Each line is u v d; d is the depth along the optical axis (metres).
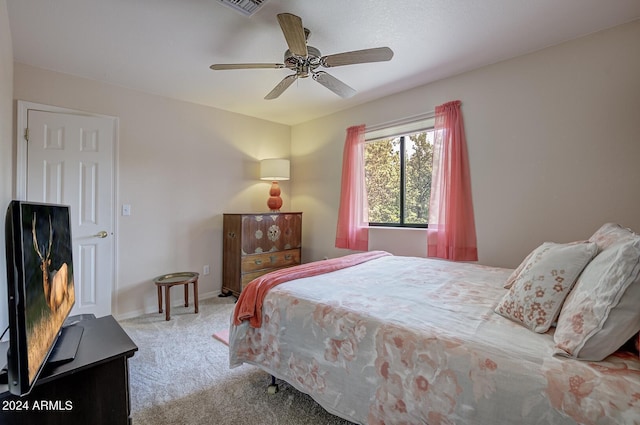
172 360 2.16
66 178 2.70
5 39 1.78
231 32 2.10
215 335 2.58
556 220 2.28
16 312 0.87
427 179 3.20
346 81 2.93
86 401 1.16
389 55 1.93
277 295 1.68
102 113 2.90
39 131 2.58
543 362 0.92
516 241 2.46
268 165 3.88
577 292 1.08
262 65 2.05
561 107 2.25
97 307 2.84
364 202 3.48
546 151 2.31
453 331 1.15
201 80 2.89
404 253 3.21
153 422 1.52
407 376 1.13
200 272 3.59
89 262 2.81
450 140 2.76
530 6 1.84
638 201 1.98
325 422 1.53
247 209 4.01
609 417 0.77
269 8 1.84
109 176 2.92
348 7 1.84
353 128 3.56
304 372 1.48
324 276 1.99
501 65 2.52
